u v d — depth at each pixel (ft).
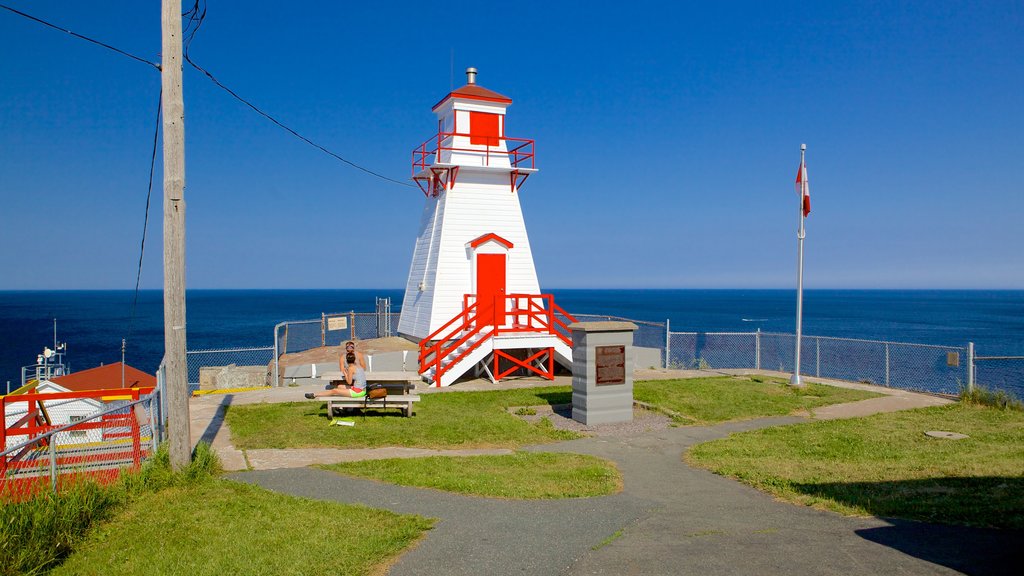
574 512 27.66
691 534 24.26
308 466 35.76
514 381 69.82
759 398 60.08
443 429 46.50
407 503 28.94
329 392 49.90
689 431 48.93
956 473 33.32
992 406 56.70
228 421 47.52
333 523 25.80
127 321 415.85
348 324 100.78
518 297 71.87
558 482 32.99
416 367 75.20
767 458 39.68
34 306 652.48
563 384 67.31
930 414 53.93
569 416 53.78
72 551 23.07
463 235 80.28
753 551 22.07
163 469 32.04
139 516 26.58
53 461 27.22
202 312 506.89
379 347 81.76
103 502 27.09
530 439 45.70
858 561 20.76
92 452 34.78
